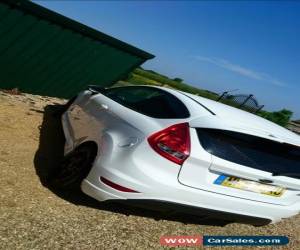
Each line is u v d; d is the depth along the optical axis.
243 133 3.74
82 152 4.02
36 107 6.85
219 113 3.91
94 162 3.73
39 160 4.67
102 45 7.84
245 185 3.84
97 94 4.96
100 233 3.68
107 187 3.59
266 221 4.21
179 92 4.47
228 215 3.93
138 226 4.07
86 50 7.66
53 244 3.24
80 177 3.87
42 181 4.16
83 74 8.23
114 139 3.74
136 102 4.37
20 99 7.05
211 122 3.65
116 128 3.87
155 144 3.52
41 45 6.94
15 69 7.09
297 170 4.05
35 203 3.71
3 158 4.34
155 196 3.55
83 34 7.27
